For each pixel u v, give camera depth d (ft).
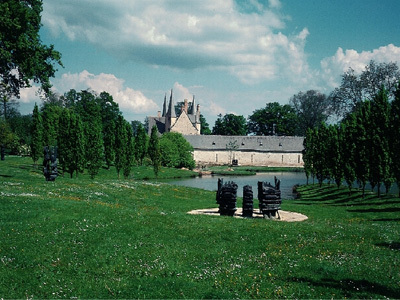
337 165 182.50
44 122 249.96
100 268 47.24
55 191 103.60
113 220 69.67
